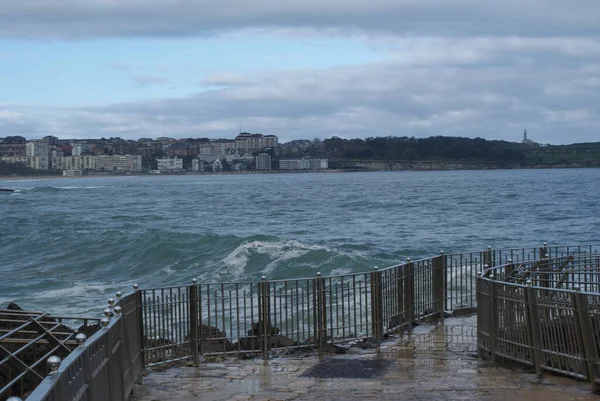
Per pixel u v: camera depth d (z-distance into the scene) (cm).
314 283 1121
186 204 8638
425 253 3566
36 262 3319
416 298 1293
